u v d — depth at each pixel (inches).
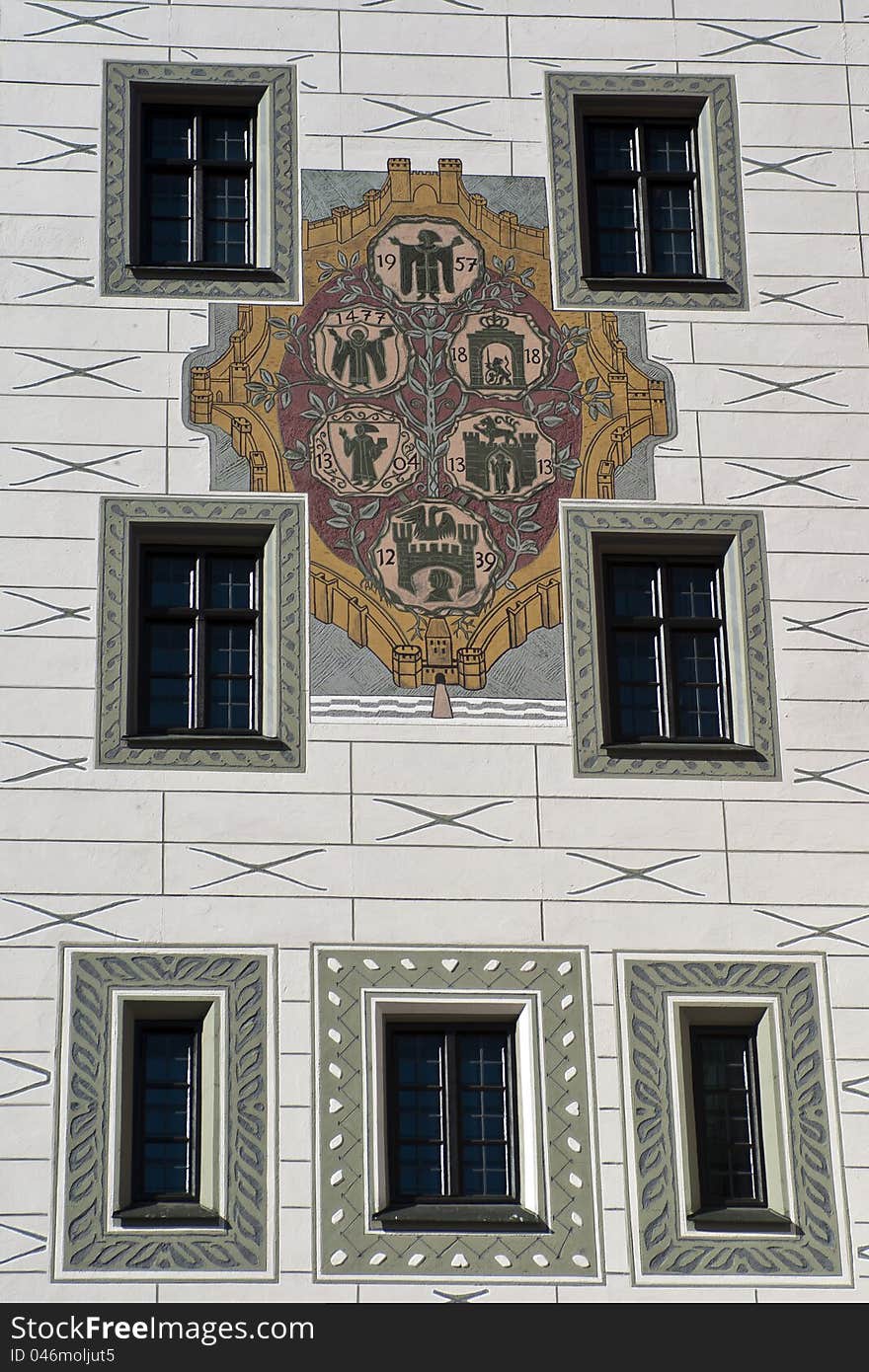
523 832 1127.0
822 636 1171.3
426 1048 1104.2
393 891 1114.1
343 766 1131.3
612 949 1112.2
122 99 1234.6
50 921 1098.7
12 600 1146.0
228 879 1110.4
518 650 1155.9
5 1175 1063.6
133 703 1141.1
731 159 1249.4
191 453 1178.0
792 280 1229.7
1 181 1216.2
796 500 1191.6
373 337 1202.6
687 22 1270.9
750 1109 1107.9
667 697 1165.7
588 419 1197.1
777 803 1141.1
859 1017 1112.2
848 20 1279.5
